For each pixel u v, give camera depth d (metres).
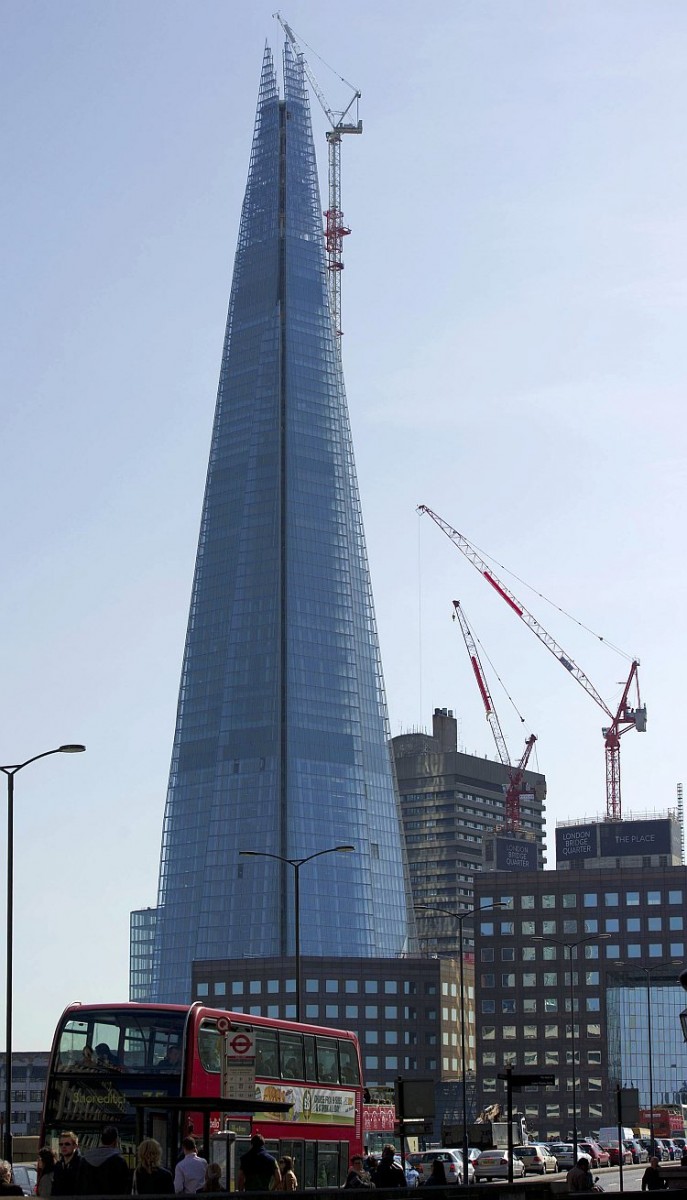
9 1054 78.12
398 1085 70.56
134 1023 56.59
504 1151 126.94
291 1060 64.12
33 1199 22.09
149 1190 40.12
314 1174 64.88
